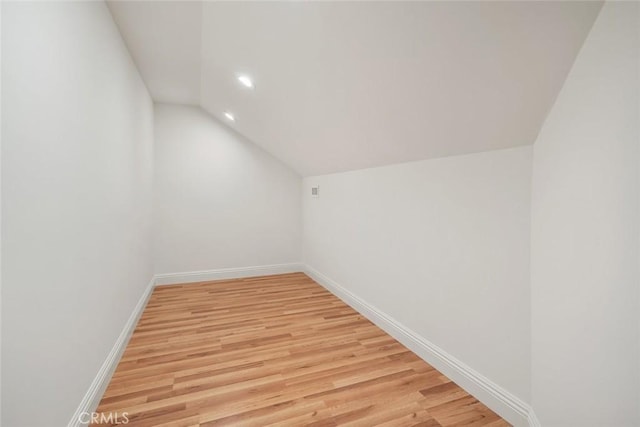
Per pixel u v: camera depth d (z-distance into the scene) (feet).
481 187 5.35
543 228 4.09
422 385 5.94
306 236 14.46
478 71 3.92
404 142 6.64
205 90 10.42
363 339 7.93
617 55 2.67
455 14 3.36
